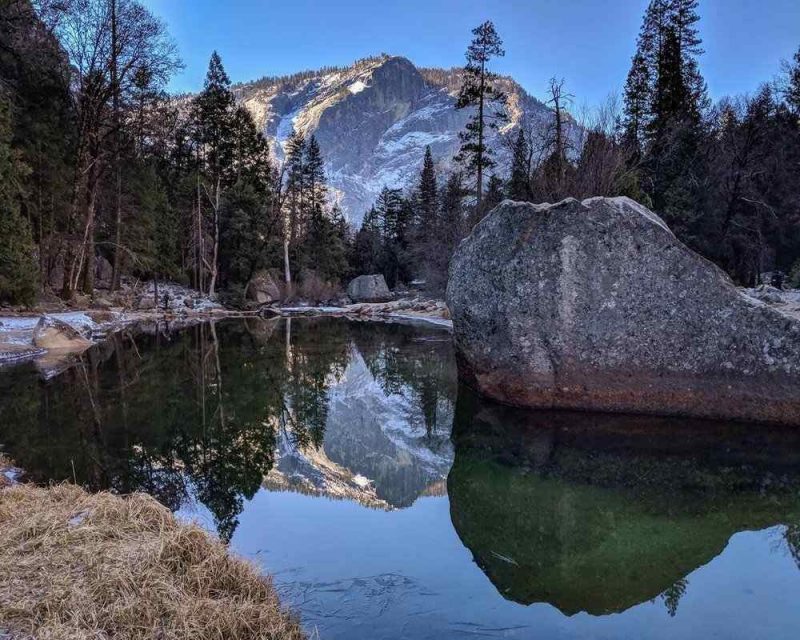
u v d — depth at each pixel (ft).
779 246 94.02
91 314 75.61
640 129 96.63
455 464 23.40
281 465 23.22
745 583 13.67
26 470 21.15
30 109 77.82
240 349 58.90
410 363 51.42
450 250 106.01
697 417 27.73
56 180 78.79
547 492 20.01
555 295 29.12
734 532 16.65
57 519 14.23
